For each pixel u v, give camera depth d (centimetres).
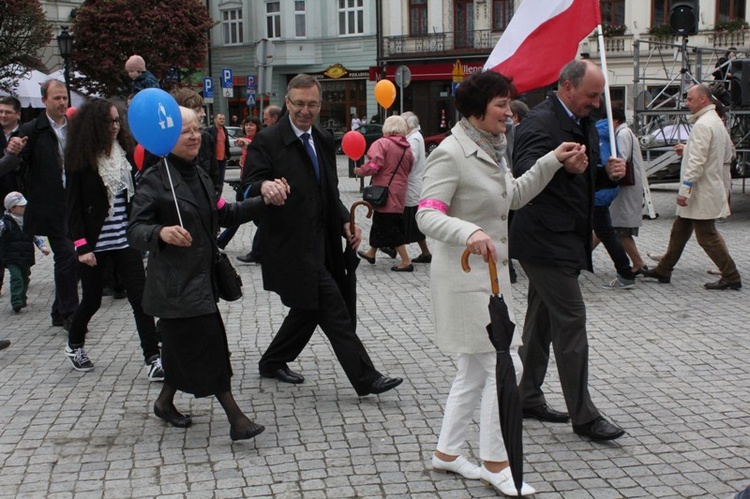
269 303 834
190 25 3353
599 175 485
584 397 458
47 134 704
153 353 585
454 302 393
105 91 3338
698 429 480
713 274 934
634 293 849
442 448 416
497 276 392
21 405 535
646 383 564
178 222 446
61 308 722
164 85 3184
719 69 1581
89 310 598
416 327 727
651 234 1259
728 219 1408
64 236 717
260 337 702
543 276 451
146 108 432
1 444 468
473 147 390
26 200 771
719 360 615
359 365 520
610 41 3344
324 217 527
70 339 606
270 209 520
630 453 445
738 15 3195
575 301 452
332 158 536
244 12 4378
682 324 721
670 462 434
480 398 414
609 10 3359
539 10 571
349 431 481
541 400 493
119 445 466
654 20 3284
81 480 420
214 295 457
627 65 3319
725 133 839
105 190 573
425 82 4047
